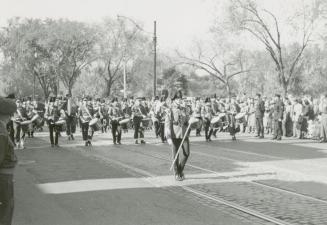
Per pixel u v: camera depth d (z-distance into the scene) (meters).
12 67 74.69
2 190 5.63
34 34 70.81
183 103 12.27
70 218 8.31
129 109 31.16
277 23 45.16
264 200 9.65
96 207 9.14
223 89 84.44
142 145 21.84
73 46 70.81
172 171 13.58
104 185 11.44
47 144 22.67
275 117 24.77
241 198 9.86
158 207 9.10
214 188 10.98
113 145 21.94
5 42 74.81
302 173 13.08
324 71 67.62
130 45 71.31
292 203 9.36
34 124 26.66
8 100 5.79
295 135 26.56
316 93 69.44
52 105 21.47
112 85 77.06
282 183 11.59
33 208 9.10
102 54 71.94
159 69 79.56
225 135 28.17
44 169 14.17
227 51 63.59
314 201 9.53
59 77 72.38
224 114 24.72
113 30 71.44
